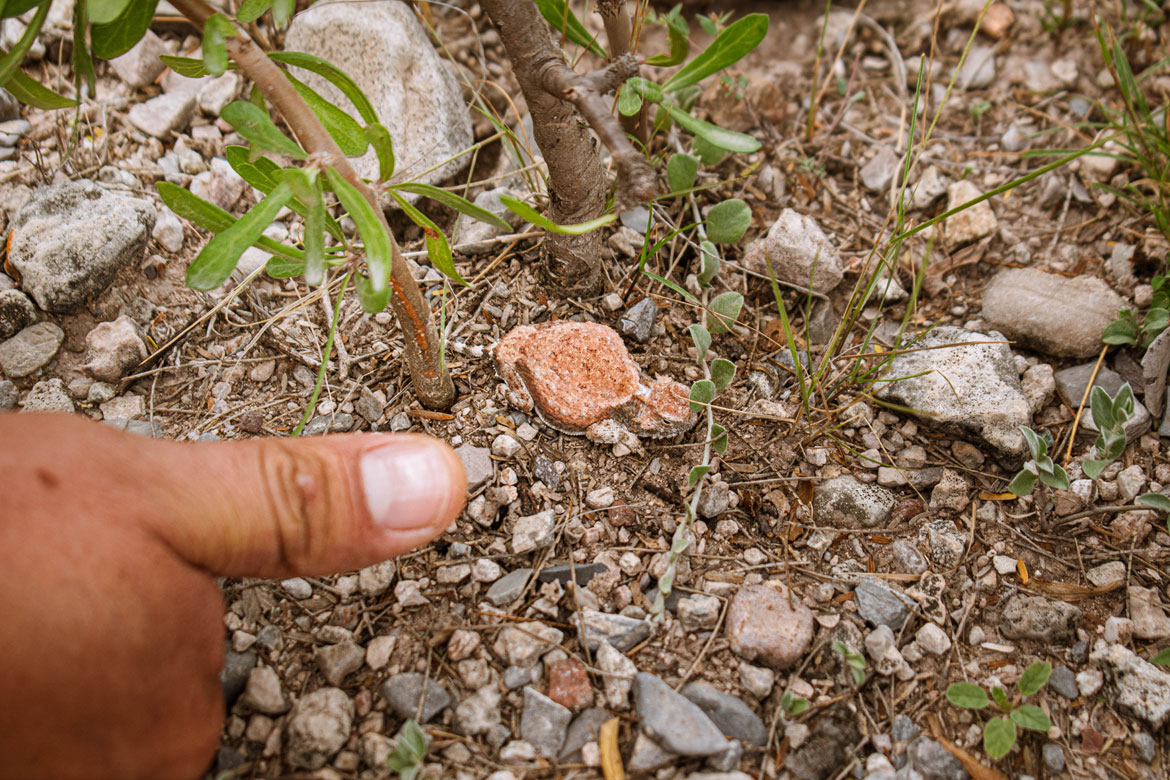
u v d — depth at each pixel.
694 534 0.23
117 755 0.17
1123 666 0.22
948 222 0.29
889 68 0.33
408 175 0.28
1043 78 0.32
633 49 0.24
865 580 0.23
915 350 0.26
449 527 0.23
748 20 0.21
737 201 0.26
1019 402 0.25
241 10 0.19
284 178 0.17
